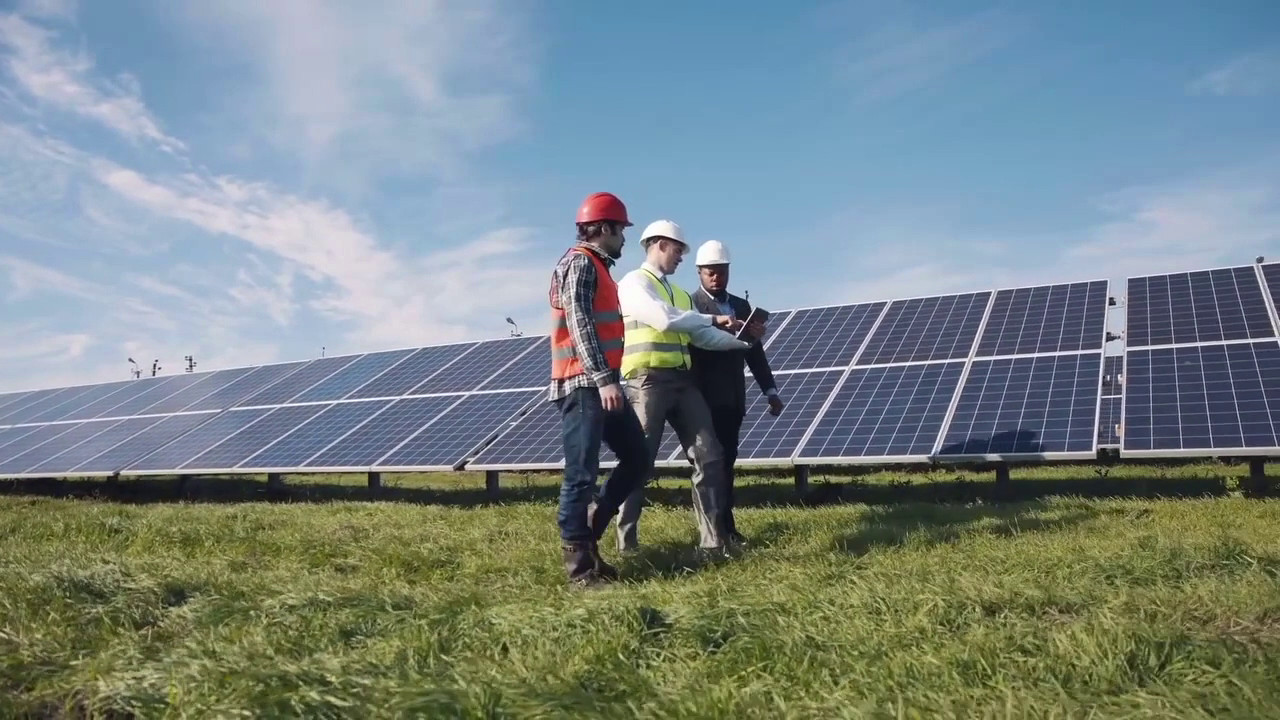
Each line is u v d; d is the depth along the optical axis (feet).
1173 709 9.62
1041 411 38.91
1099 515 27.71
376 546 24.89
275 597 16.94
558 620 14.01
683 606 14.60
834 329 52.80
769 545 24.38
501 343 65.05
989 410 39.96
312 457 53.57
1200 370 39.04
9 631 14.20
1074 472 52.75
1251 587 14.55
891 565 19.13
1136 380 39.86
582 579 19.83
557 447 44.98
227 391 75.51
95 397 88.58
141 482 70.85
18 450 74.59
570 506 20.22
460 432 51.06
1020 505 31.01
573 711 10.11
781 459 40.50
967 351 45.60
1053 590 14.88
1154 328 43.68
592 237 21.38
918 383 44.09
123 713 11.32
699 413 24.32
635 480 21.72
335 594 16.96
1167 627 12.01
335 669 11.76
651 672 12.02
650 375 23.98
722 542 23.79
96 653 13.76
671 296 25.02
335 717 10.35
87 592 17.49
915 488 44.01
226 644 13.73
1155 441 35.73
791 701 10.62
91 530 29.91
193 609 16.35
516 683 11.00
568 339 20.90
